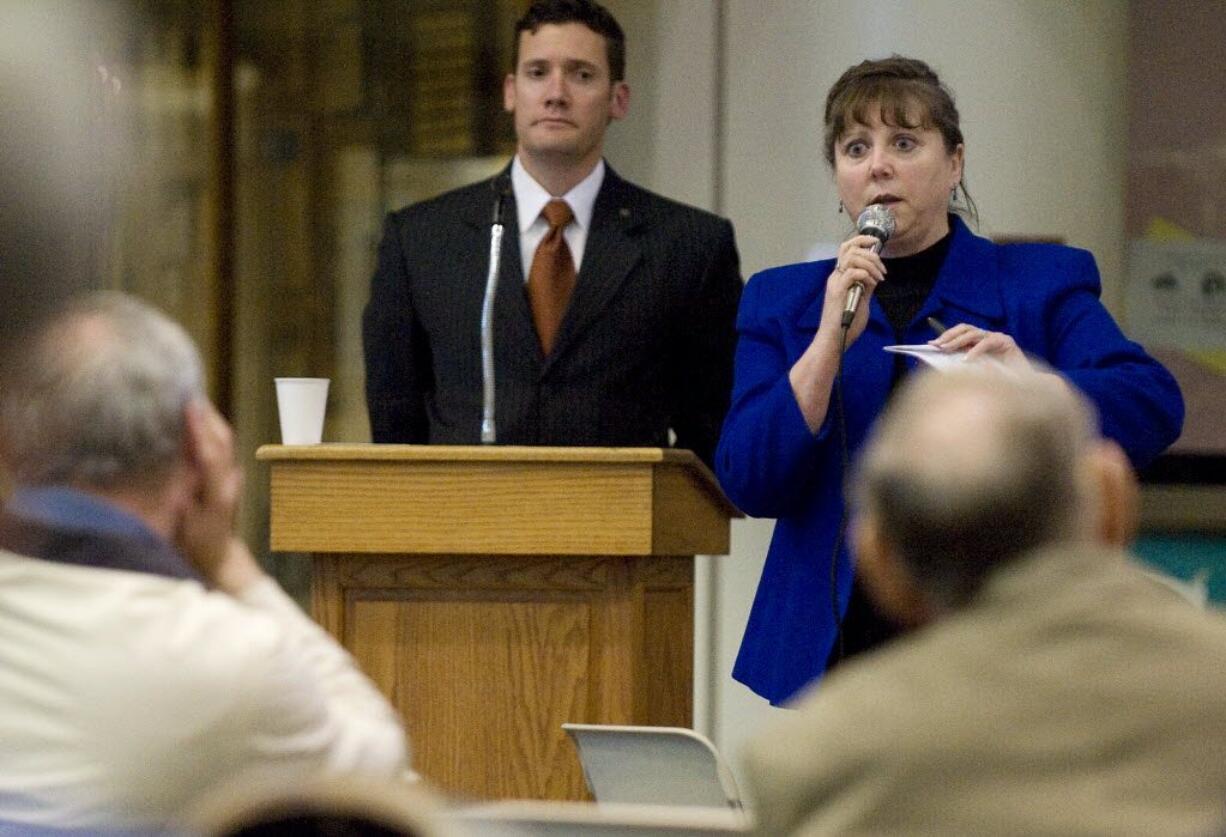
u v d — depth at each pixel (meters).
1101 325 9.50
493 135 20.11
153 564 6.25
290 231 20.59
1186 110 16.91
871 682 5.04
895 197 9.52
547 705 9.79
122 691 6.05
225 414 20.55
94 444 6.23
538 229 12.38
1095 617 4.93
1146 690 4.82
